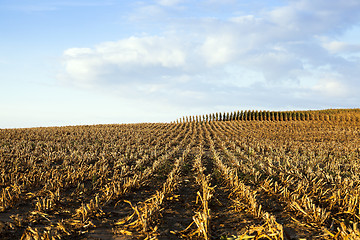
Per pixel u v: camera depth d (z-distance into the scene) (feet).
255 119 207.51
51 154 60.49
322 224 22.26
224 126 164.55
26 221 23.93
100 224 23.53
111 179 40.04
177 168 47.93
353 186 35.91
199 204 29.48
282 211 26.58
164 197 30.12
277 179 41.34
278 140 109.60
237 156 71.36
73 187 36.81
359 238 17.52
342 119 180.34
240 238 18.66
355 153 74.33
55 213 26.45
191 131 140.67
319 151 77.15
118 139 103.50
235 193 32.37
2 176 38.60
